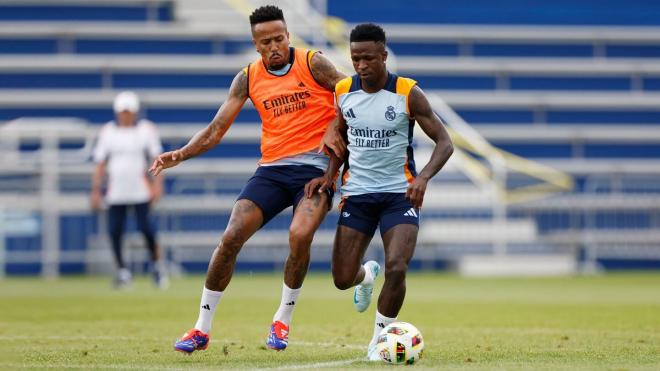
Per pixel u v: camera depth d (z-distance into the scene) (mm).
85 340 34031
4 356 28750
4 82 115500
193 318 44188
